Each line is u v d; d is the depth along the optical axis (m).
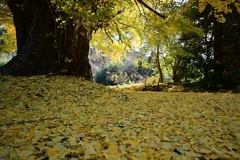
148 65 26.02
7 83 7.10
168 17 10.59
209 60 15.52
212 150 2.90
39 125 3.89
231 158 2.72
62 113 4.98
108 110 5.69
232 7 13.97
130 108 6.12
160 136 3.57
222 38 16.41
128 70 41.75
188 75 17.66
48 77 8.66
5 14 17.03
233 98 7.99
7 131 3.52
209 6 15.20
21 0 10.04
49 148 2.71
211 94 10.01
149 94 9.83
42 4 9.37
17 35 11.00
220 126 4.24
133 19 13.89
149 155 2.73
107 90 8.62
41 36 9.32
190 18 16.11
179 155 2.73
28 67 8.99
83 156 2.58
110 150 2.79
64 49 9.54
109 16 6.09
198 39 16.92
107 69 38.31
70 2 5.33
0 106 5.18
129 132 3.70
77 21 9.48
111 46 17.48
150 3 12.34
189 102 7.39
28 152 2.63
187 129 4.04
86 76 10.24
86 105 6.09
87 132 3.60
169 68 23.58
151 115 5.29
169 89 15.54
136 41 16.86
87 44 10.31
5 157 2.50
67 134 3.37
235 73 14.11
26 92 6.52
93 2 5.81
